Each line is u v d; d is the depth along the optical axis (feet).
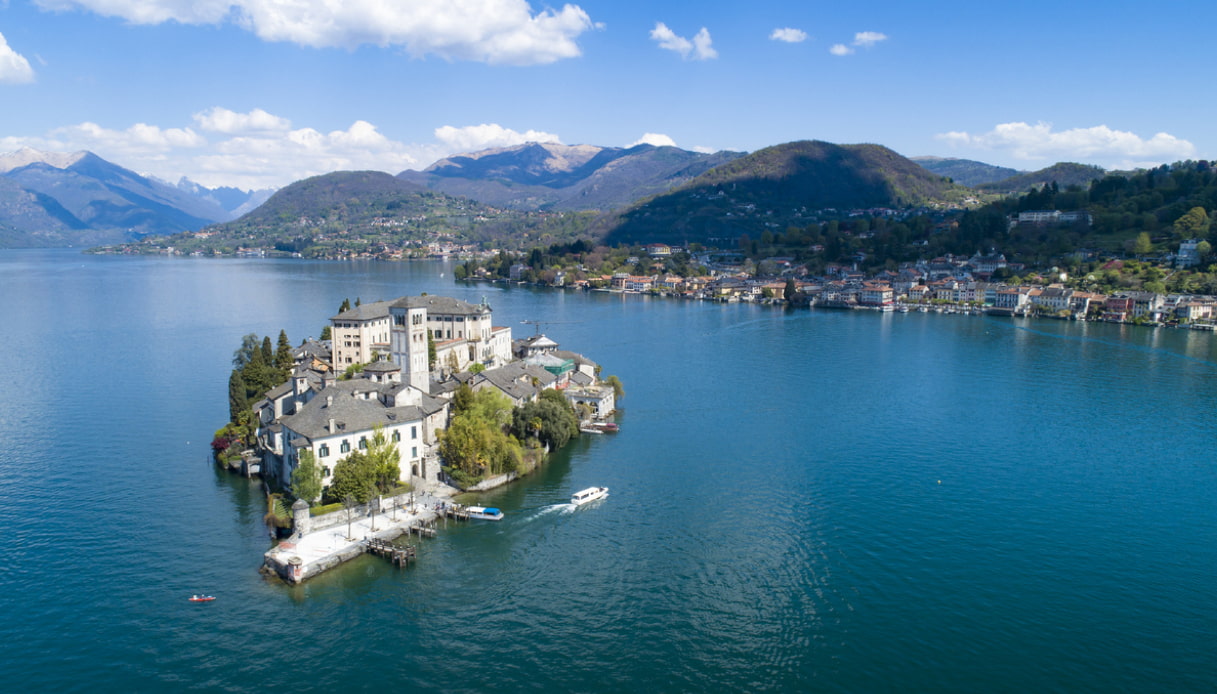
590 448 577.02
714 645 324.19
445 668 307.17
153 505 454.81
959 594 366.43
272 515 421.59
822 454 566.77
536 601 355.56
